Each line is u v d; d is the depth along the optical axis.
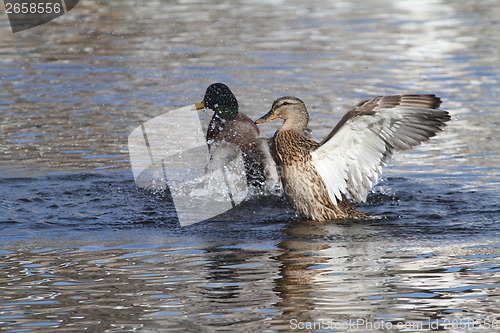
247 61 20.33
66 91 17.95
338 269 8.62
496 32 23.77
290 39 22.91
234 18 26.09
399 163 13.56
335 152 10.77
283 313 7.46
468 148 14.21
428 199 11.66
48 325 7.21
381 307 7.55
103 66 20.14
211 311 7.51
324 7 28.22
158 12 27.12
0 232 10.12
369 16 26.58
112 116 16.09
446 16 26.56
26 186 12.34
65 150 14.23
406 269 8.62
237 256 9.12
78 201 11.65
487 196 11.72
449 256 9.05
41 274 8.52
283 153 11.12
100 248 9.45
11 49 22.11
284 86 17.95
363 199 10.88
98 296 7.88
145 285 8.18
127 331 7.07
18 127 15.50
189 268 8.70
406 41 22.69
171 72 19.31
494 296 7.81
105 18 26.20
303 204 11.01
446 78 18.64
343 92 17.45
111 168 13.31
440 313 7.46
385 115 10.01
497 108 16.44
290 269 8.65
